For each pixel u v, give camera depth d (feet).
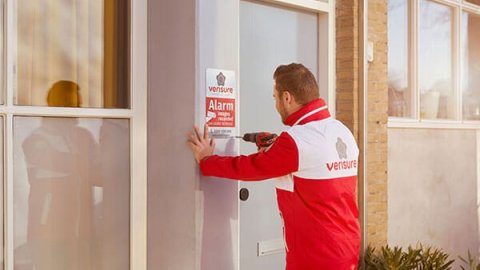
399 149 21.09
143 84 12.97
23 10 11.20
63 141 11.73
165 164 12.77
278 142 11.14
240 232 14.80
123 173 12.66
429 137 22.56
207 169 11.78
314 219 11.09
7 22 10.93
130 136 12.73
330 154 11.13
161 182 12.84
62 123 11.72
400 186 21.09
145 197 13.02
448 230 23.48
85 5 12.09
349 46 17.79
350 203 11.49
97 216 12.25
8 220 10.87
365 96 17.99
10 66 10.95
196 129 12.07
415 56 22.20
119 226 12.60
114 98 12.54
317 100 11.51
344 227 11.28
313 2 16.83
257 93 15.34
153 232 13.00
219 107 12.66
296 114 11.43
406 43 22.13
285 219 11.44
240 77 14.88
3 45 10.93
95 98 12.24
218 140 12.63
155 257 12.94
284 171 11.04
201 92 12.25
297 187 11.14
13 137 11.03
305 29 17.04
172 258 12.62
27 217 11.21
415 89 22.17
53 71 11.62
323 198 11.05
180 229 12.49
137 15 12.81
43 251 11.44
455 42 24.49
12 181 10.96
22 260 11.15
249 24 15.17
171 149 12.66
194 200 12.19
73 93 11.92
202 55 12.26
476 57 25.79
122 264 12.66
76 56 11.96
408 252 19.81
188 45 12.29
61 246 11.70
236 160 11.39
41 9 11.45
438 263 19.51
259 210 15.28
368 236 18.58
